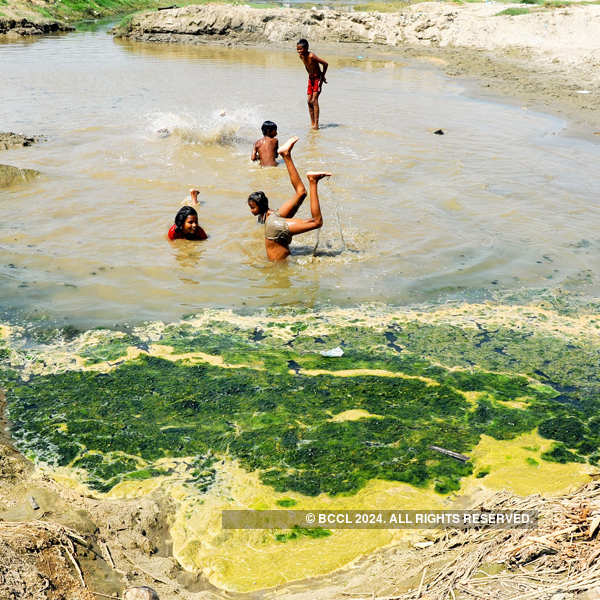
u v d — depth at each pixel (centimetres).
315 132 1300
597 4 2536
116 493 444
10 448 480
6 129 1281
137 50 2467
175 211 897
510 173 1062
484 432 505
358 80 1898
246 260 770
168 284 714
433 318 660
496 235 836
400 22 2612
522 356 600
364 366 582
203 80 1870
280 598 371
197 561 398
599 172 1074
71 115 1415
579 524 397
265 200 827
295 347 610
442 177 1038
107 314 657
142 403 531
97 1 3388
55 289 697
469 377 569
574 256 786
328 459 474
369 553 401
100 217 871
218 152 1168
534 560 379
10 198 927
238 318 656
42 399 535
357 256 780
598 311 675
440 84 1848
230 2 3453
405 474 462
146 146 1191
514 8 2603
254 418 515
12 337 616
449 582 369
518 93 1700
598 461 476
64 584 357
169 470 466
